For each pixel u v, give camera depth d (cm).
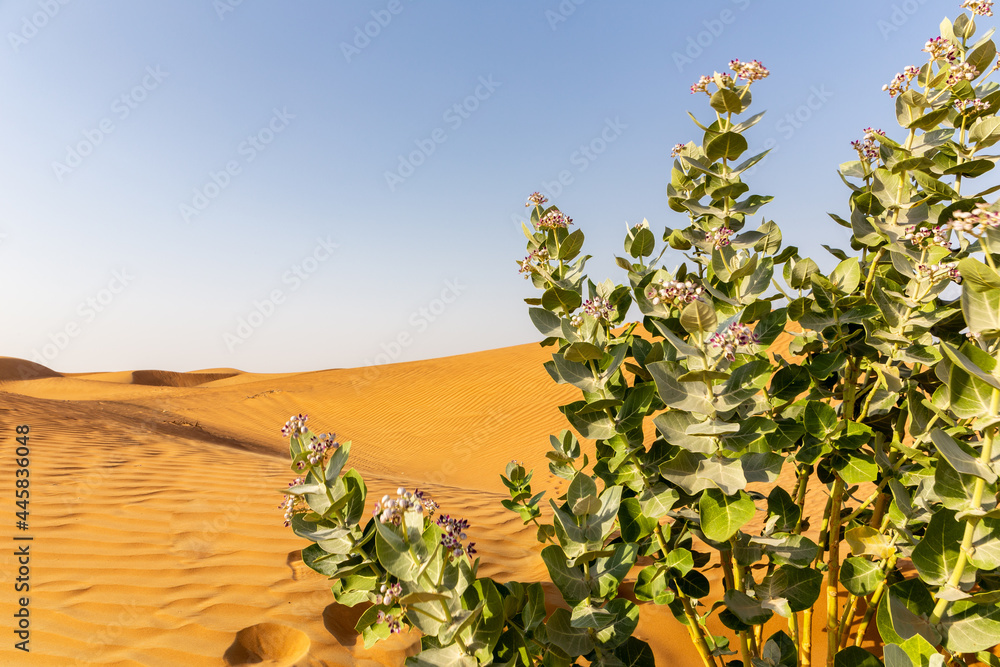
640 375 241
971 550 173
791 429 229
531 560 541
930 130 256
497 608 182
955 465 157
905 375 257
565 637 202
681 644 406
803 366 236
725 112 249
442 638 175
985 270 151
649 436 1379
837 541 269
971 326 161
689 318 183
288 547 496
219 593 412
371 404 2762
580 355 214
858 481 236
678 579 245
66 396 3716
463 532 199
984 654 211
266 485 700
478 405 2528
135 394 3700
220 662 340
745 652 236
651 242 283
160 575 436
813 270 272
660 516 219
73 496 595
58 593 402
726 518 197
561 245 244
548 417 2202
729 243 240
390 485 840
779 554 218
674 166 284
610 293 249
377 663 353
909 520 221
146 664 333
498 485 1450
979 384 160
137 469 736
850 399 263
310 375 4075
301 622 381
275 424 2402
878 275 276
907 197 256
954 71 243
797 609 216
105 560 457
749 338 178
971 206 237
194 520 550
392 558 179
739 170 253
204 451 970
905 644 187
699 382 194
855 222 267
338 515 222
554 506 215
